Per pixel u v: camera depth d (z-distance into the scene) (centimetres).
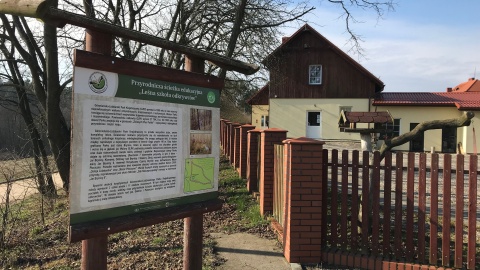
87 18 256
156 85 298
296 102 2570
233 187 905
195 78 331
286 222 486
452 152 2316
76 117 248
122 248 513
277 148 614
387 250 469
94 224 258
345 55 2461
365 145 605
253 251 505
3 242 552
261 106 3006
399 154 462
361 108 2491
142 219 287
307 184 467
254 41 1330
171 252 494
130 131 280
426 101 2372
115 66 267
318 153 467
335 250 480
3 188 668
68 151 1058
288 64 2575
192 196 333
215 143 355
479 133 2219
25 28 1130
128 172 279
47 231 652
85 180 253
